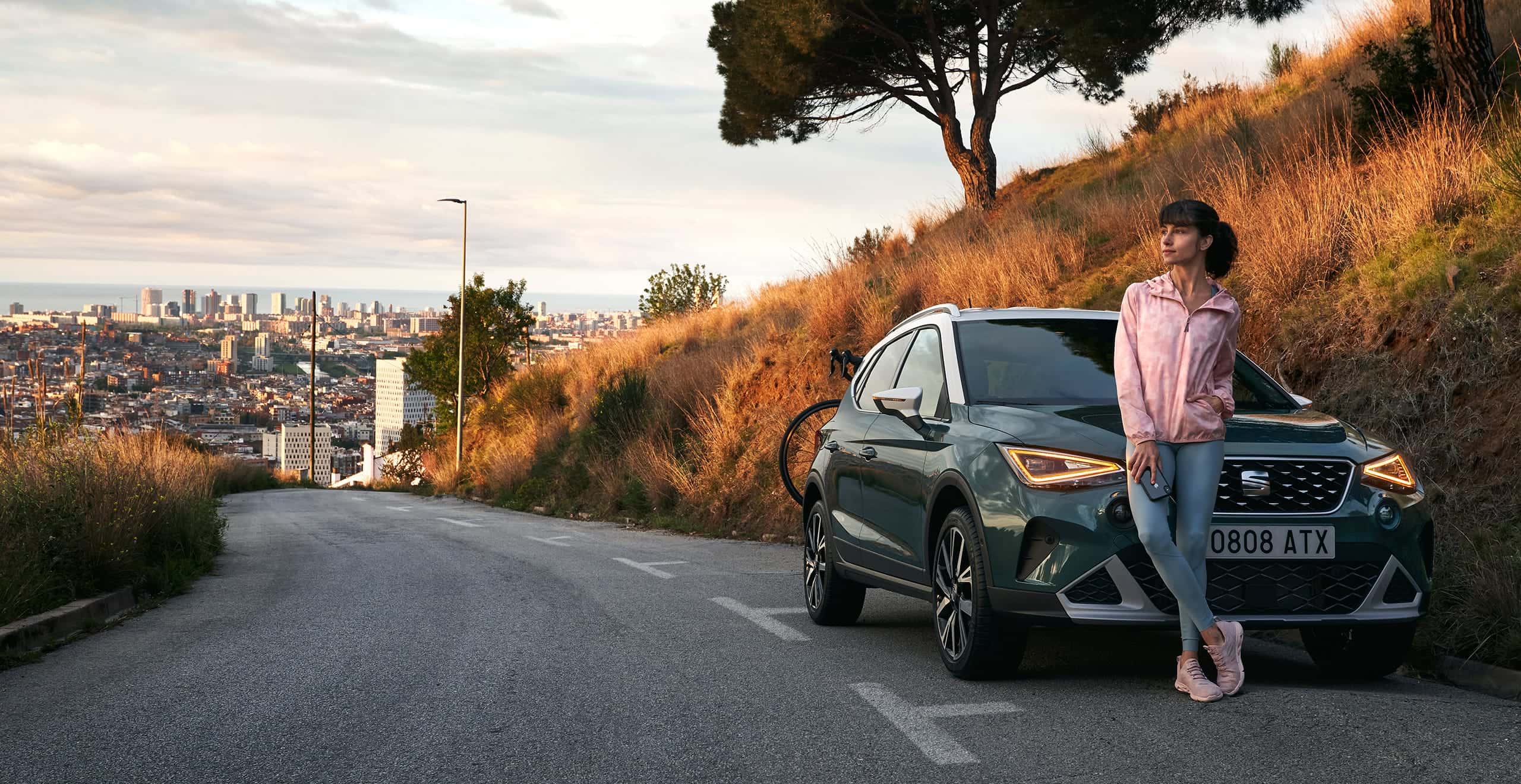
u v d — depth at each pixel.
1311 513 4.69
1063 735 4.20
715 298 37.03
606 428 22.72
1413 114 12.34
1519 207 8.78
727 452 16.72
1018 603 4.87
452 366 45.38
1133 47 20.86
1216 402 4.41
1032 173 25.81
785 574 9.79
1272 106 18.06
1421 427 7.68
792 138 24.84
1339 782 3.54
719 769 3.96
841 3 22.12
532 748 4.27
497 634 6.85
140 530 10.05
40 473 10.34
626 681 5.44
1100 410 5.26
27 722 4.84
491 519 20.73
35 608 7.70
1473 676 5.19
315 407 61.22
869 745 4.19
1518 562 5.82
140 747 4.38
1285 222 10.91
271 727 4.65
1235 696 4.61
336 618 7.71
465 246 41.94
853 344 17.12
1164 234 4.51
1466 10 11.60
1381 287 8.99
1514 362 7.44
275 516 22.48
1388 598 4.75
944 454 5.48
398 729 4.58
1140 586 4.66
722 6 25.12
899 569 5.94
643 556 11.73
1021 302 14.96
